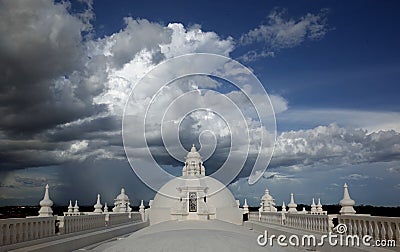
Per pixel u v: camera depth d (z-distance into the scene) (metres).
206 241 16.59
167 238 17.09
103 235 28.64
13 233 18.92
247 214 56.62
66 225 25.45
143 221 47.28
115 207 53.88
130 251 16.56
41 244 20.17
